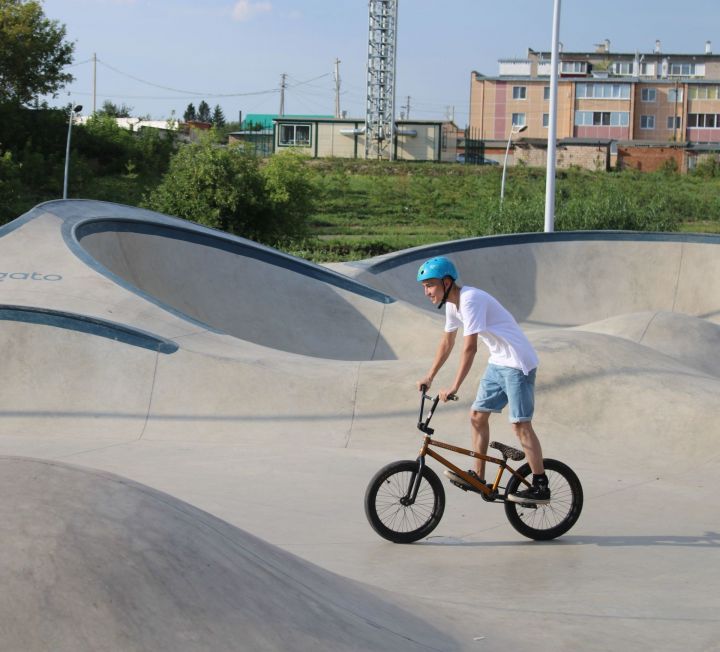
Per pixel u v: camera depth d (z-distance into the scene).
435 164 52.25
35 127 44.78
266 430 8.16
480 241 19.03
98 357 8.94
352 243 32.69
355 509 5.89
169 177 30.38
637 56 72.75
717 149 57.09
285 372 8.66
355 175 49.75
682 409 7.83
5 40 43.81
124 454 7.51
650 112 66.50
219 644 2.45
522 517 5.32
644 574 4.50
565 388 8.20
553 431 7.88
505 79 67.88
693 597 4.03
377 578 4.45
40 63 45.44
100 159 46.12
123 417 8.52
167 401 8.59
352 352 13.31
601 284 19.56
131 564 2.54
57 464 3.00
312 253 30.36
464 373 4.94
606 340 9.12
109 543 2.58
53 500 2.71
